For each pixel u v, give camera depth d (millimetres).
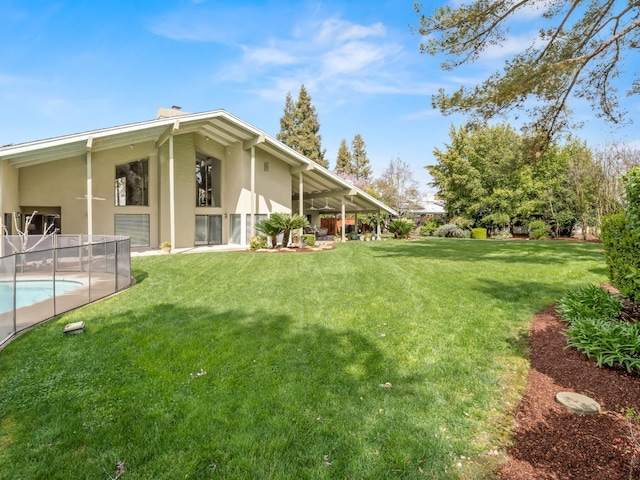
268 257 14305
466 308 6426
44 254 8367
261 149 20828
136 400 3510
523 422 3129
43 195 16844
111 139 15133
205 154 21828
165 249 16906
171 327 5617
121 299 7484
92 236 13742
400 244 19828
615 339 4023
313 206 30344
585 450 2721
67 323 5910
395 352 4562
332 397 3514
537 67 10438
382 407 3346
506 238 27188
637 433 2844
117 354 4598
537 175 27531
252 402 3432
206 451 2785
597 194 23125
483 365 4207
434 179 33219
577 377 3799
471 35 10445
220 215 22219
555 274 9406
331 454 2736
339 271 10633
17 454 2787
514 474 2541
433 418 3182
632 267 4707
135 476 2551
